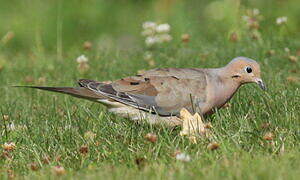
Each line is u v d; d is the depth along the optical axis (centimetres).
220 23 1914
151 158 929
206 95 1116
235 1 1905
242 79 1126
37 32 1967
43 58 1770
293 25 1964
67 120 1155
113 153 968
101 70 1588
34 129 1115
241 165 852
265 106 1161
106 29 2284
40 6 2306
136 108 1122
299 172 821
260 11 1981
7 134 1106
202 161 897
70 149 1007
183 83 1120
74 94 1116
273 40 1691
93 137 1047
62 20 2250
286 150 933
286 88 1254
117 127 1093
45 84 1531
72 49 1912
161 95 1118
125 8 2375
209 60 1570
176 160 907
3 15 2258
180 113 1102
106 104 1136
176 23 1988
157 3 2245
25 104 1344
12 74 1638
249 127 1038
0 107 1320
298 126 1038
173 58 1619
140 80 1136
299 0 2002
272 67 1493
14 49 2064
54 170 898
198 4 2091
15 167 971
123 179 838
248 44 1686
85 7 2352
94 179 843
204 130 1023
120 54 1714
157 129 1091
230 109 1169
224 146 930
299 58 1559
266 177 805
